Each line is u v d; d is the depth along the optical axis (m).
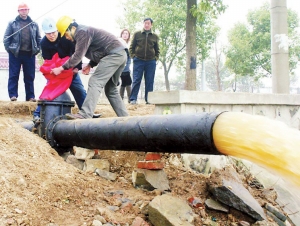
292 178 2.27
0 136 4.38
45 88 5.32
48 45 5.59
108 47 5.31
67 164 4.47
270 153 2.34
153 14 18.17
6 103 7.61
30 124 5.82
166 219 3.49
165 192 4.23
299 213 4.85
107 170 4.89
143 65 8.37
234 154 2.71
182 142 3.28
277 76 7.67
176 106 5.19
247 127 2.55
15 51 7.80
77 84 6.01
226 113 2.91
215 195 4.16
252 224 3.99
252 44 22.88
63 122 4.98
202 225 3.80
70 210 3.54
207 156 5.07
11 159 3.96
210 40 18.73
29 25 7.88
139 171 4.34
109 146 4.21
